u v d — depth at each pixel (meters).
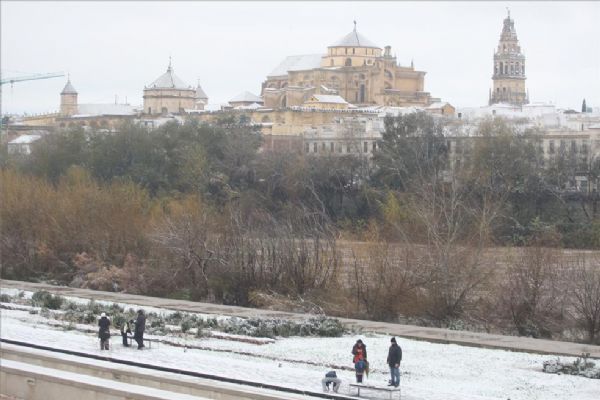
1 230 182.50
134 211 180.75
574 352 105.50
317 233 155.62
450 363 100.19
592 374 94.31
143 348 105.31
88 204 181.75
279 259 150.00
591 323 120.69
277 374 91.12
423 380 92.25
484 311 131.50
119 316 124.44
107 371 90.12
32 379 86.75
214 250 156.12
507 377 93.62
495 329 127.12
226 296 152.12
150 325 121.38
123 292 160.25
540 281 128.25
